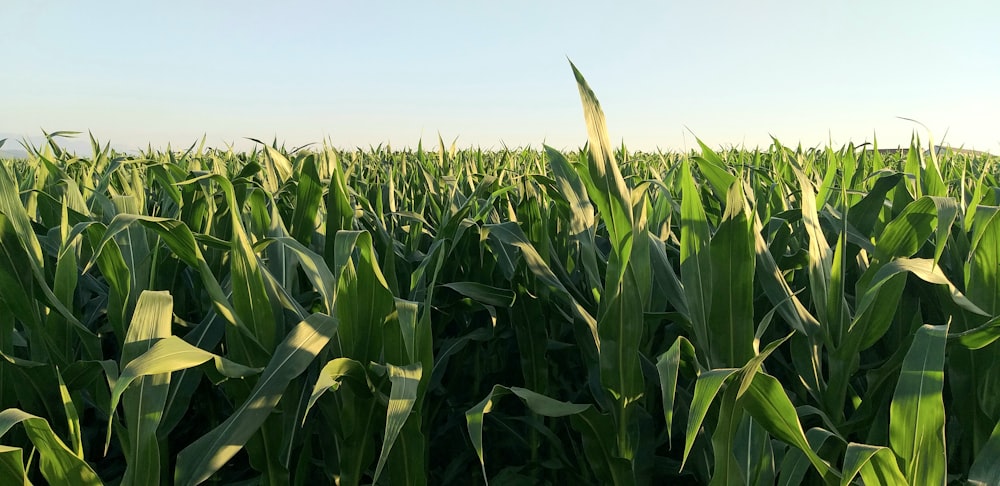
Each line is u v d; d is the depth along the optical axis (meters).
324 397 1.51
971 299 1.54
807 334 1.60
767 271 1.67
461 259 2.34
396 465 1.53
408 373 1.30
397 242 2.38
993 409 1.55
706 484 1.66
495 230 1.91
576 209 1.84
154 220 1.31
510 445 2.30
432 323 2.17
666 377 1.22
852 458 1.13
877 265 1.64
